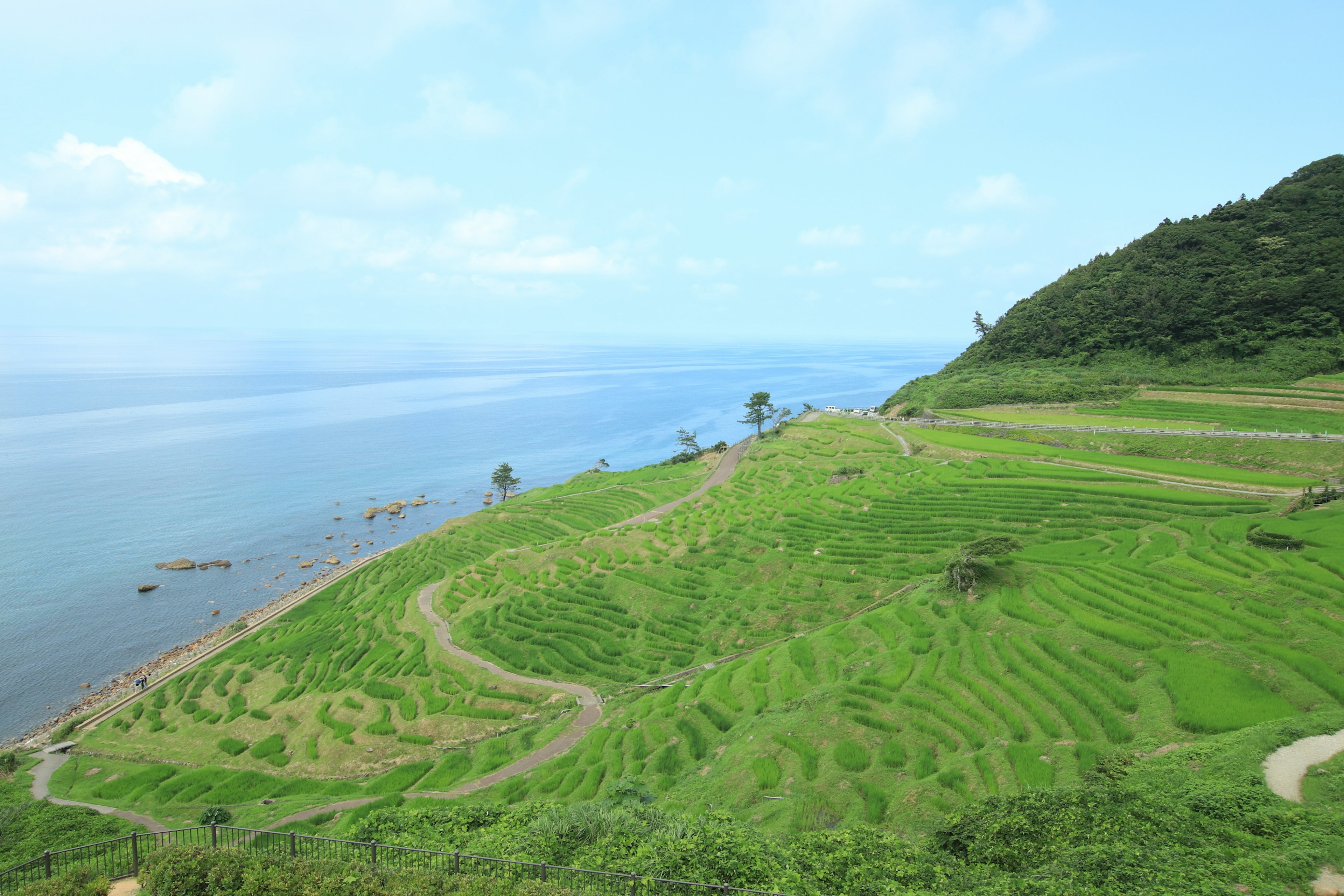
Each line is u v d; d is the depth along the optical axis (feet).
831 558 288.30
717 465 531.09
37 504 614.34
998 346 609.01
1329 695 140.46
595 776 181.98
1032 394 468.34
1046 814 107.45
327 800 197.36
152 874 102.89
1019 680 171.83
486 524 458.09
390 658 289.53
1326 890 78.33
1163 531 242.58
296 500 652.89
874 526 302.86
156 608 417.69
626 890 96.73
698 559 316.60
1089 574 213.87
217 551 513.45
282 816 186.60
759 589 285.02
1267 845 89.81
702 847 103.24
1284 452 307.99
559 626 287.28
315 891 95.91
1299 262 481.05
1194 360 470.80
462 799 184.75
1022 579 220.23
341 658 302.86
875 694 177.68
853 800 142.72
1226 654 158.61
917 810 134.82
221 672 312.50
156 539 534.37
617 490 503.61
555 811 126.52
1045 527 268.82
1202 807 100.53
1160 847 91.66
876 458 400.26
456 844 120.78
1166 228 595.06
